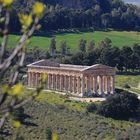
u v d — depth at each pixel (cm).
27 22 1819
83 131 17550
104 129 18575
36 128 15975
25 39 1830
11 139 10438
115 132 18188
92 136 17138
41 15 1803
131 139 17375
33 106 19675
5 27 1814
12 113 1872
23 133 15112
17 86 1794
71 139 16388
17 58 1872
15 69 1862
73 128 17775
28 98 1906
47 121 17962
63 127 17575
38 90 1942
